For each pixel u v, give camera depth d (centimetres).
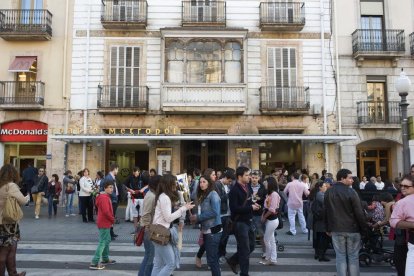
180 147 1875
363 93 1898
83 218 1355
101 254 778
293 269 784
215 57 1894
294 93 1878
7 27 1850
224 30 1866
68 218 1458
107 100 1848
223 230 717
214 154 1906
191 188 1192
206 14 1912
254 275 735
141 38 1914
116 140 1833
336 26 1928
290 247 1002
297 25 1891
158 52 1909
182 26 1900
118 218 1479
